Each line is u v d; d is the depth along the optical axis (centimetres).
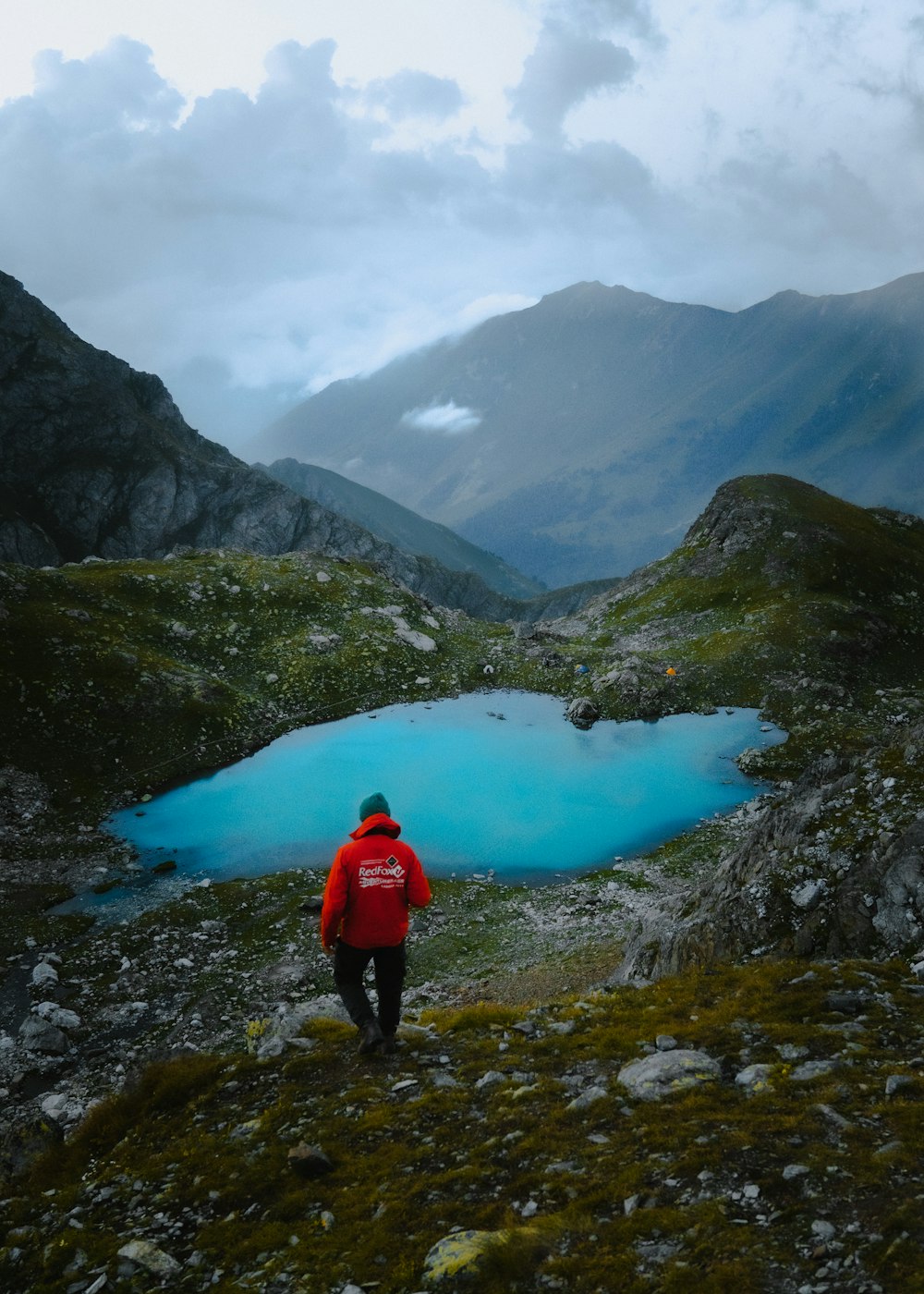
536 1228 623
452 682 9219
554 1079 969
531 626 11900
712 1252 552
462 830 5606
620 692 8569
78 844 5397
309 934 4091
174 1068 1186
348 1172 818
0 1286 783
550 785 6425
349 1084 1045
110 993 3603
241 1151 911
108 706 6981
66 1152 1073
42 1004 3409
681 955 2111
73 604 8462
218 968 3819
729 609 10550
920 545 12262
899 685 8800
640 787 6366
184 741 6944
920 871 1716
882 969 1299
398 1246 663
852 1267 507
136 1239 784
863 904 1769
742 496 12444
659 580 12150
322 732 7712
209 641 8919
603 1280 550
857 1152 657
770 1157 675
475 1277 582
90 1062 3062
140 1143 1028
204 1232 765
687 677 8806
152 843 5434
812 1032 1001
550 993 2962
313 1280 646
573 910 4341
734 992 1278
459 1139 847
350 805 6022
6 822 5547
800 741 7131
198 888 4728
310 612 9956
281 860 5156
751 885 2027
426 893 1046
